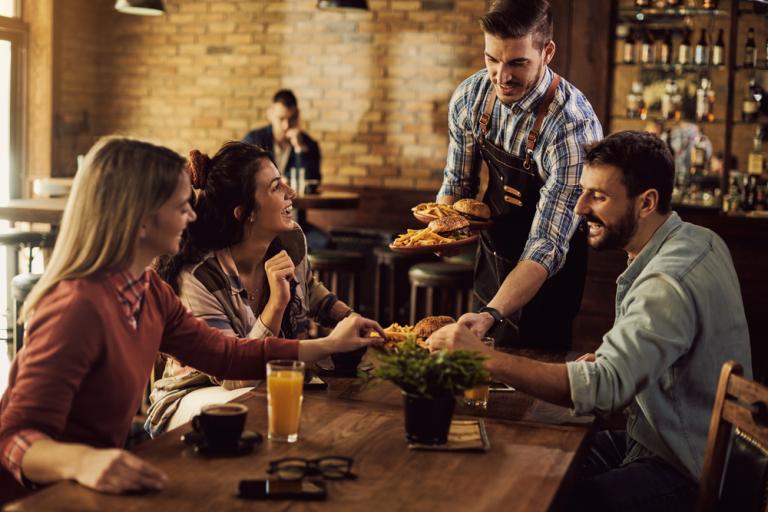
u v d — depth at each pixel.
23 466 1.58
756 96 5.74
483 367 1.77
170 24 8.19
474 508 1.48
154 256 1.85
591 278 5.59
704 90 5.81
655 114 5.90
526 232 3.05
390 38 7.62
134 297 1.82
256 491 1.49
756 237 5.29
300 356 2.17
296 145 6.92
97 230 1.74
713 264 2.11
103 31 8.38
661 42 5.82
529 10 2.63
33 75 7.74
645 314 2.02
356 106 7.77
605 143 2.18
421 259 6.25
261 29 7.96
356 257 6.08
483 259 3.23
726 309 2.09
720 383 1.82
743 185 5.70
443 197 3.23
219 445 1.69
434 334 2.04
